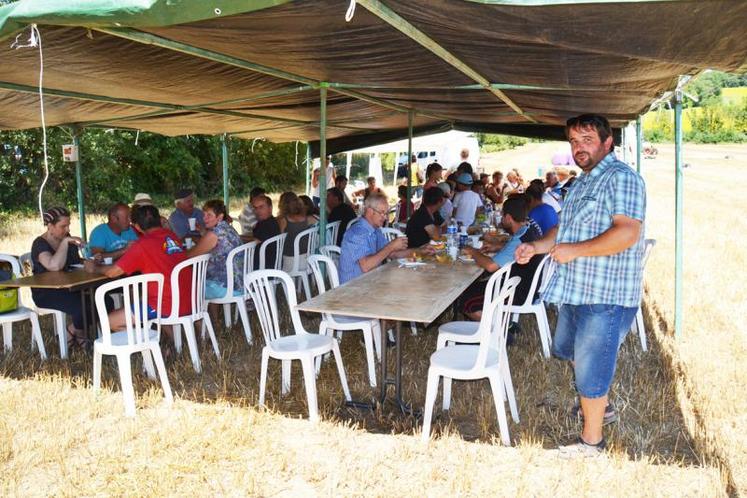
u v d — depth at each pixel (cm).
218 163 2122
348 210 740
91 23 251
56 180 1487
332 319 400
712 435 315
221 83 474
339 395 390
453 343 394
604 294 275
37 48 328
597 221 276
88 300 485
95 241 546
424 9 231
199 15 232
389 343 489
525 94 510
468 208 795
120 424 345
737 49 225
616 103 518
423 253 488
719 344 468
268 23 276
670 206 1620
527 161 3612
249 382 412
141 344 367
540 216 564
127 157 1734
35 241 476
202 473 290
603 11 200
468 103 626
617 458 291
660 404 358
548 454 306
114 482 282
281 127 893
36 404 369
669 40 220
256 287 366
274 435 332
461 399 380
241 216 763
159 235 438
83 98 518
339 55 352
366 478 283
